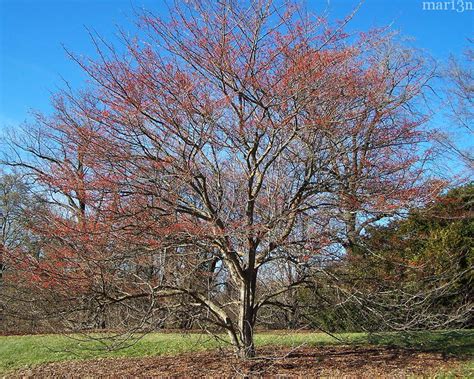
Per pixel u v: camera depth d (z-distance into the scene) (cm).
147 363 1040
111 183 790
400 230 1148
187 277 955
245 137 875
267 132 874
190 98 815
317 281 961
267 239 876
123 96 807
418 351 1066
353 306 1041
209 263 1105
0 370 1091
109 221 794
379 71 995
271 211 903
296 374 852
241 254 945
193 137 853
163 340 1262
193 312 945
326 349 1111
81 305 868
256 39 835
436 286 1132
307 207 888
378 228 1034
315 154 896
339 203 880
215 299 1059
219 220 851
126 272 891
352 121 873
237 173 961
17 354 1216
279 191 929
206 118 822
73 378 929
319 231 871
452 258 1167
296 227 914
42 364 1120
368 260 1002
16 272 877
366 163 890
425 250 1222
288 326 1295
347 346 1147
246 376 819
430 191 885
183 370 931
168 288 897
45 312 871
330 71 823
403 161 908
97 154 798
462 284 1245
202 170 927
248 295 944
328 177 918
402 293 988
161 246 810
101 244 798
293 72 801
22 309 1012
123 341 857
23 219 1330
